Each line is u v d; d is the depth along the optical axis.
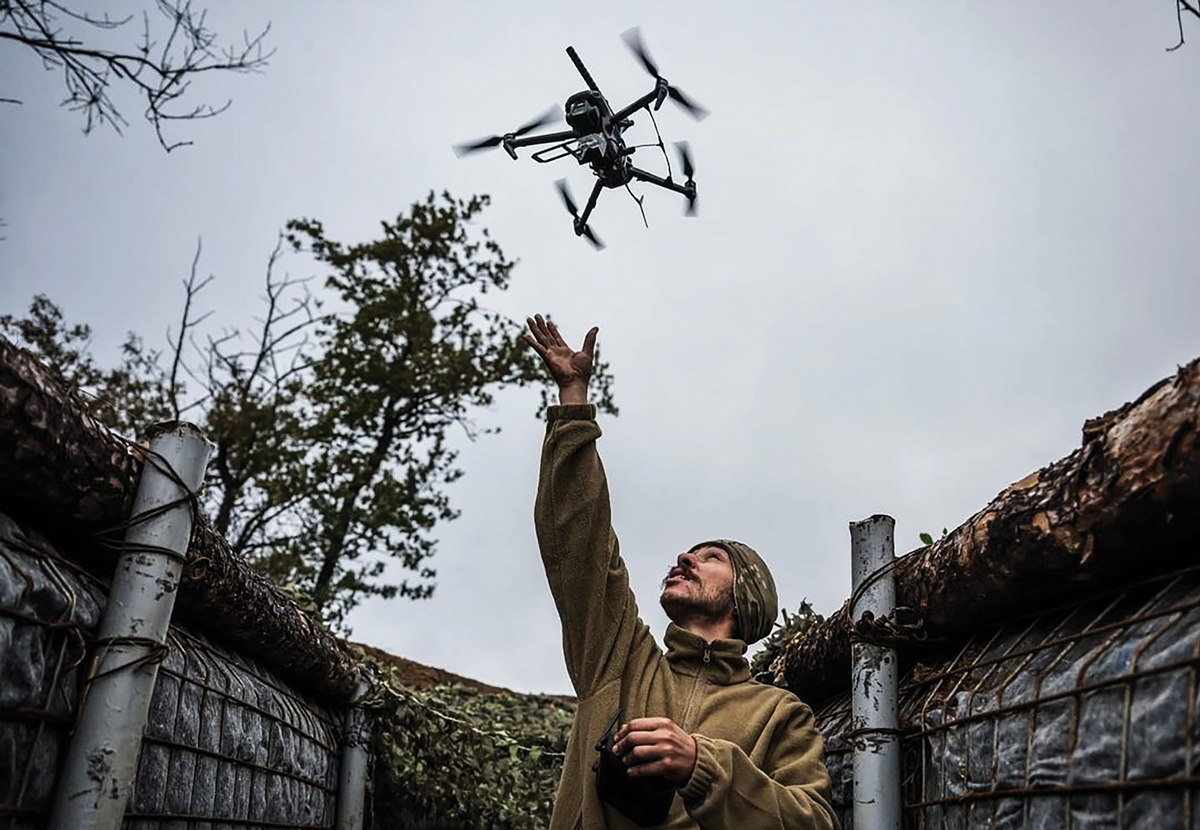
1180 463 1.44
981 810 1.92
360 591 12.71
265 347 12.18
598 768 2.14
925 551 2.40
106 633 2.06
